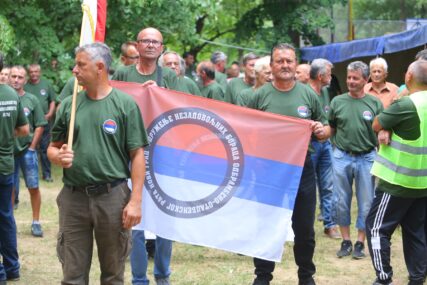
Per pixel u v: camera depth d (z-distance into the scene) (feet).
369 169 27.94
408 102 21.30
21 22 50.93
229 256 28.04
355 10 75.72
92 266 25.99
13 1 50.96
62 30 53.62
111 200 16.60
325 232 32.48
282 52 21.36
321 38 72.28
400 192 21.67
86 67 16.33
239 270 25.84
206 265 26.53
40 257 27.58
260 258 20.99
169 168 20.94
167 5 52.65
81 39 18.62
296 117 21.38
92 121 16.53
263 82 27.45
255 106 21.91
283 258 27.89
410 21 65.05
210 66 36.45
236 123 20.89
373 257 22.17
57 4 52.31
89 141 16.52
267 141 20.86
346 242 28.53
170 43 63.31
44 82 45.39
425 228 22.63
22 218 35.29
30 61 51.90
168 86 22.90
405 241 22.68
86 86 16.53
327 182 32.07
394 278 25.36
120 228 16.75
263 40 69.56
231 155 20.94
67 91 25.89
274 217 20.90
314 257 28.27
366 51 50.57
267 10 70.74
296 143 20.83
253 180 20.92
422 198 22.11
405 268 26.68
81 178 16.51
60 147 17.21
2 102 22.00
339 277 25.36
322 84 32.22
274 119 20.88
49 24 52.70
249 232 20.94
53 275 25.04
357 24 73.20
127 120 16.70
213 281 24.26
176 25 53.78
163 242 21.74
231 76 51.49
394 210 21.97
